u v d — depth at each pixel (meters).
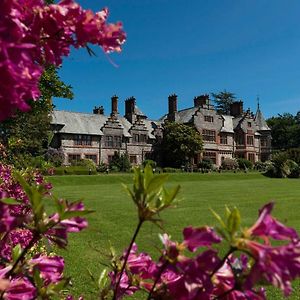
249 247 0.89
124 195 21.91
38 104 21.45
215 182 36.69
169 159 57.66
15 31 0.93
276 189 27.33
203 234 1.02
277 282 0.82
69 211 1.10
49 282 1.31
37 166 8.30
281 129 93.19
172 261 1.04
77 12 1.11
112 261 1.43
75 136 51.22
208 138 61.00
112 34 1.13
